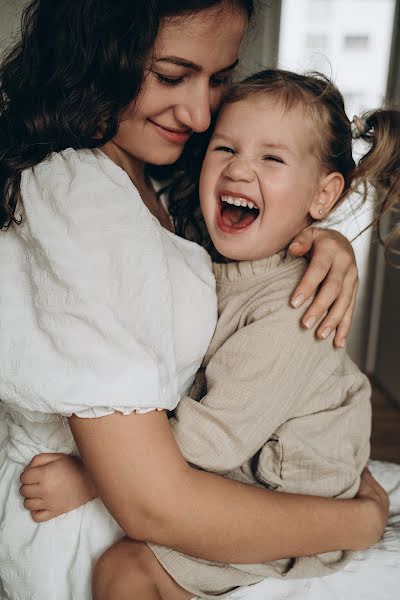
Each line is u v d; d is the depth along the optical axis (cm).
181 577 84
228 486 80
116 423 73
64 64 89
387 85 287
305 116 103
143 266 77
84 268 76
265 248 103
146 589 83
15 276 84
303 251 100
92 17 86
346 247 102
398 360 274
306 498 88
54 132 89
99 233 77
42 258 80
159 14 84
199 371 99
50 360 76
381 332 293
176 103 91
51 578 87
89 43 87
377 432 246
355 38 286
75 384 74
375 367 301
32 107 91
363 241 287
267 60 271
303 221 110
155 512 74
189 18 84
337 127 108
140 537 77
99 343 75
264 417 89
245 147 102
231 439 87
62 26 89
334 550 91
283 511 83
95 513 88
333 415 99
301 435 95
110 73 87
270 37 271
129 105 91
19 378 77
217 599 86
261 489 84
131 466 73
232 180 102
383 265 288
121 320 75
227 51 91
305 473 95
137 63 86
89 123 90
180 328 89
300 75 108
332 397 101
